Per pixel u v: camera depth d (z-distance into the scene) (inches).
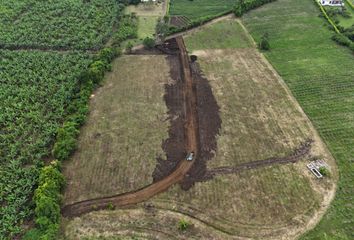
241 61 3496.6
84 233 1977.1
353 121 2760.8
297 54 3607.3
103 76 3225.9
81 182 2268.7
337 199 2175.2
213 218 2064.5
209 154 2472.9
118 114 2817.4
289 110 2874.0
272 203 2145.7
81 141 2566.4
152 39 3666.3
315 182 2282.2
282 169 2367.1
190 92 3053.6
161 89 3090.6
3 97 2908.5
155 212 2097.7
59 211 2034.9
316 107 2903.5
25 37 3752.5
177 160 2426.2
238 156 2459.4
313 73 3307.1
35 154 2426.2
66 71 3228.3
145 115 2807.6
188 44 3762.3
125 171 2346.2
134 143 2556.6
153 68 3371.1
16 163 2337.6
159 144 2549.2
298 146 2544.3
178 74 3282.5
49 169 2175.2
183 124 2723.9
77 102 2834.6
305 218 2064.5
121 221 2047.2
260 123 2738.7
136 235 1974.7
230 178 2303.2
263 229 2006.6
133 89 3093.0
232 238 1961.1
